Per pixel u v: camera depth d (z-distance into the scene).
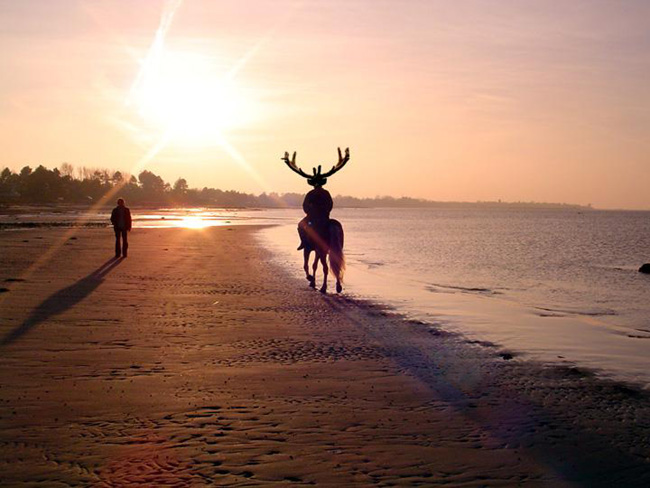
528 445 6.15
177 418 6.65
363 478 5.24
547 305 16.95
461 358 10.04
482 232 71.06
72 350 9.72
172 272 21.91
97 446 5.81
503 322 13.77
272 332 11.68
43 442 5.88
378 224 99.88
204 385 7.96
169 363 9.09
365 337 11.51
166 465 5.40
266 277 21.08
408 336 11.77
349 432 6.37
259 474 5.26
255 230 60.94
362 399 7.56
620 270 27.75
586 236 64.31
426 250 39.25
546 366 9.66
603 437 6.43
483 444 6.14
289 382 8.24
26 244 34.75
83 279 19.16
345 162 17.86
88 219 85.19
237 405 7.17
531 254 37.22
